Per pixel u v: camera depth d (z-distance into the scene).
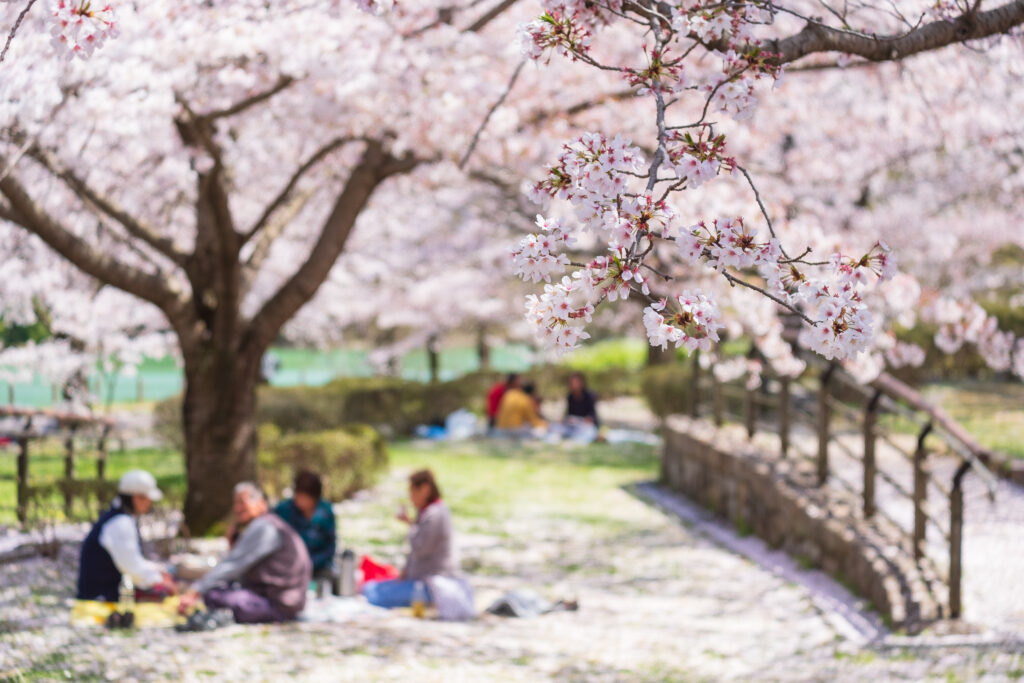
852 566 8.77
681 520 12.72
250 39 6.68
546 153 9.66
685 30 3.70
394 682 5.88
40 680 5.54
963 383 20.61
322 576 8.21
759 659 6.75
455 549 8.26
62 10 3.64
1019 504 10.74
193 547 9.61
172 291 9.77
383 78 7.83
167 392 29.77
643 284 3.13
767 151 11.73
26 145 6.10
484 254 20.14
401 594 8.12
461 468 16.66
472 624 7.74
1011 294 20.91
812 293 3.20
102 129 7.48
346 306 23.69
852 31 4.46
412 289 22.98
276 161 11.63
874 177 14.68
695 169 3.45
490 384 24.14
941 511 10.62
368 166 9.95
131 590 7.88
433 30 7.43
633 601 8.78
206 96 8.20
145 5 5.61
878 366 9.50
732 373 13.53
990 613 7.31
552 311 3.12
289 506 8.30
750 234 3.21
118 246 11.52
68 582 7.98
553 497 14.23
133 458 15.17
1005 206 13.30
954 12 4.69
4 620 6.81
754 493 11.59
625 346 40.91
